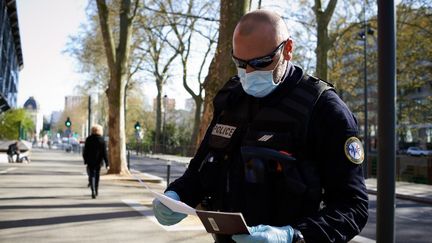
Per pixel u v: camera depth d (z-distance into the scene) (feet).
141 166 104.88
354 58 120.47
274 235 5.27
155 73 147.23
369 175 82.84
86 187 47.50
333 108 6.00
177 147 180.24
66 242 22.11
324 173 6.00
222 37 32.96
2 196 38.96
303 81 6.34
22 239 22.66
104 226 26.20
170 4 70.95
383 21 11.83
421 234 30.73
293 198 5.87
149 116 238.89
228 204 6.47
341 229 5.54
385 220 11.47
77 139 243.40
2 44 148.66
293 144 6.03
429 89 131.34
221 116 7.01
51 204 34.55
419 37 96.48
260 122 6.29
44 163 101.19
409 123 139.64
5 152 114.83
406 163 81.66
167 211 6.60
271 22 6.23
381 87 11.76
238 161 6.43
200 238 23.38
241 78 6.48
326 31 70.44
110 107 65.05
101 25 64.80
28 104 447.83
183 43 131.75
